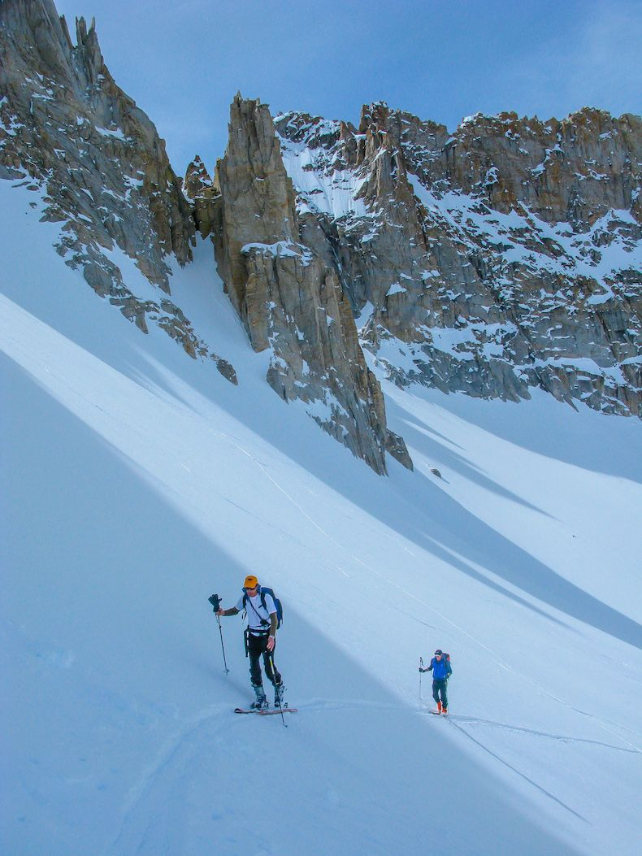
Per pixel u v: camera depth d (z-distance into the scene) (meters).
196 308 56.06
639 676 27.47
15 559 9.10
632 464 85.06
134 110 62.41
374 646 14.90
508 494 67.81
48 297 39.19
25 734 5.99
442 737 11.42
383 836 7.05
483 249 111.81
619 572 55.81
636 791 12.98
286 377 52.88
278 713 8.95
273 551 18.84
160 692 7.89
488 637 22.44
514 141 125.94
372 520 36.47
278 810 6.61
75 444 16.06
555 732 15.17
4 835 4.82
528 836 8.93
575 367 100.38
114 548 11.53
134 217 55.81
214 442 30.77
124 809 5.65
